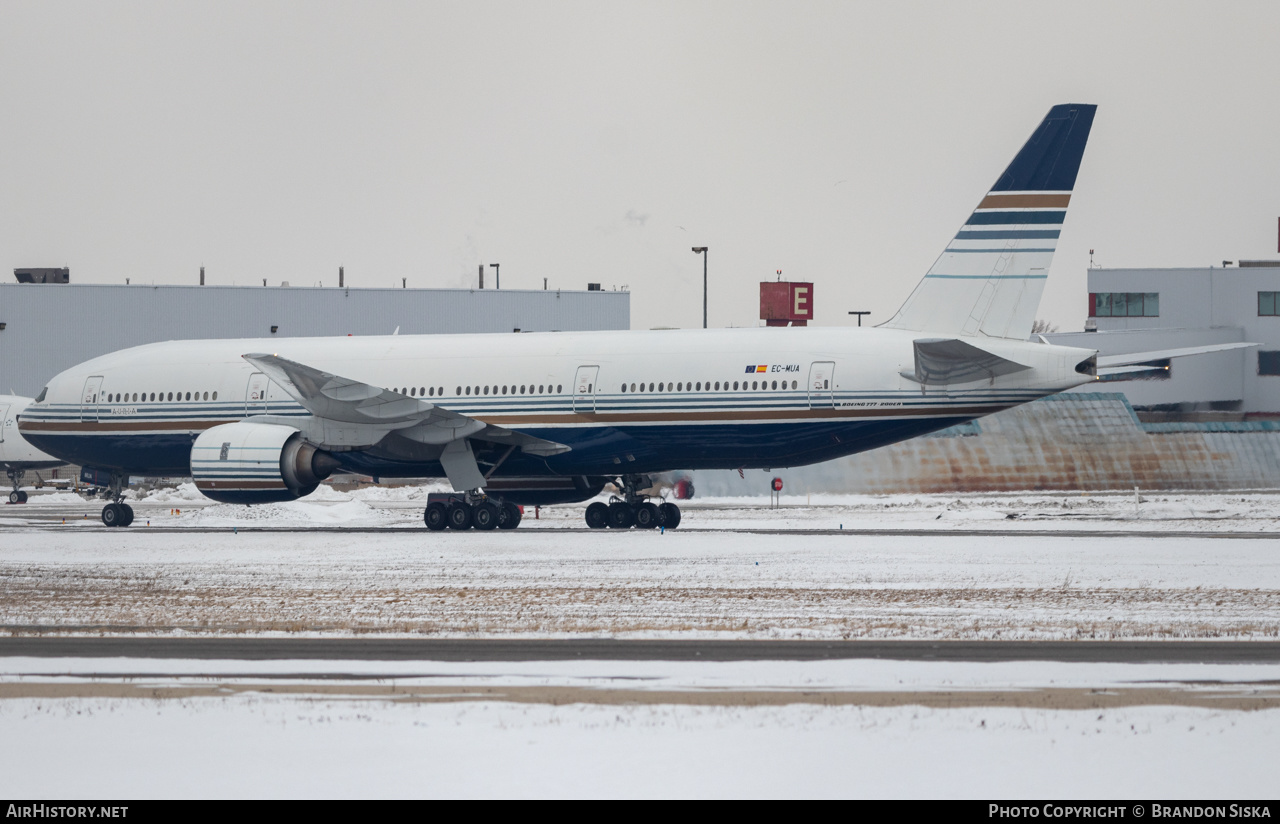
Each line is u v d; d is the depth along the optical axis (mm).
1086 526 141875
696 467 134375
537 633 66438
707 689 50969
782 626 68250
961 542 118000
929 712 46625
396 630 67875
